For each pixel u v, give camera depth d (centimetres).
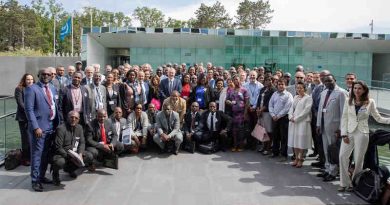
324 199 556
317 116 700
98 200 544
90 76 778
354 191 581
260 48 2620
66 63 3244
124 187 604
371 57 2830
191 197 561
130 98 821
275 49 2623
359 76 2844
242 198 559
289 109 774
